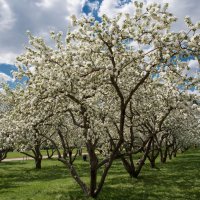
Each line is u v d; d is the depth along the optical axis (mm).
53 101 17703
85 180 27734
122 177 27766
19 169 42250
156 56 14812
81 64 16016
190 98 21125
